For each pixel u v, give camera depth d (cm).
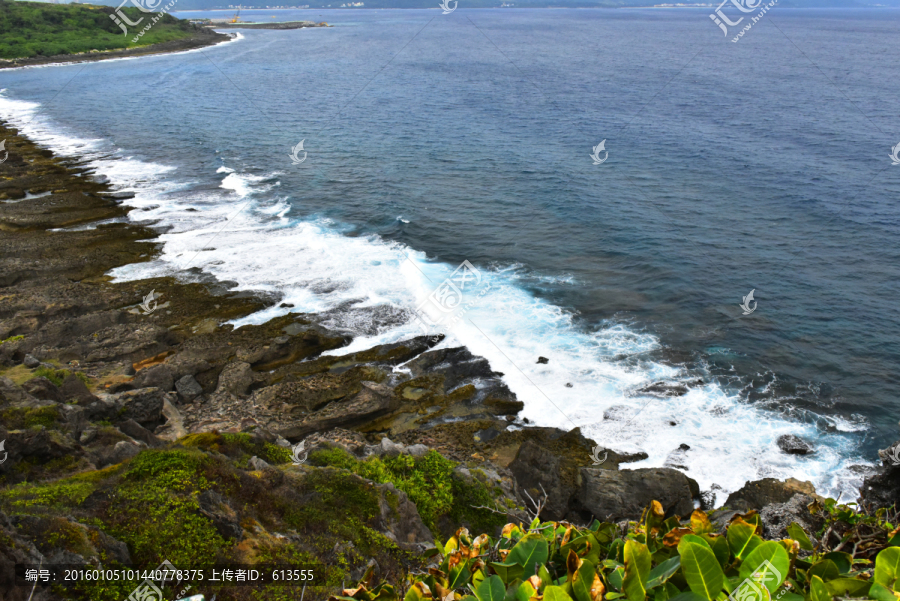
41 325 2606
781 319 2745
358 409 2159
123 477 1182
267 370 2436
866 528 463
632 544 316
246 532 1145
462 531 446
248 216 4016
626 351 2520
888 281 3094
